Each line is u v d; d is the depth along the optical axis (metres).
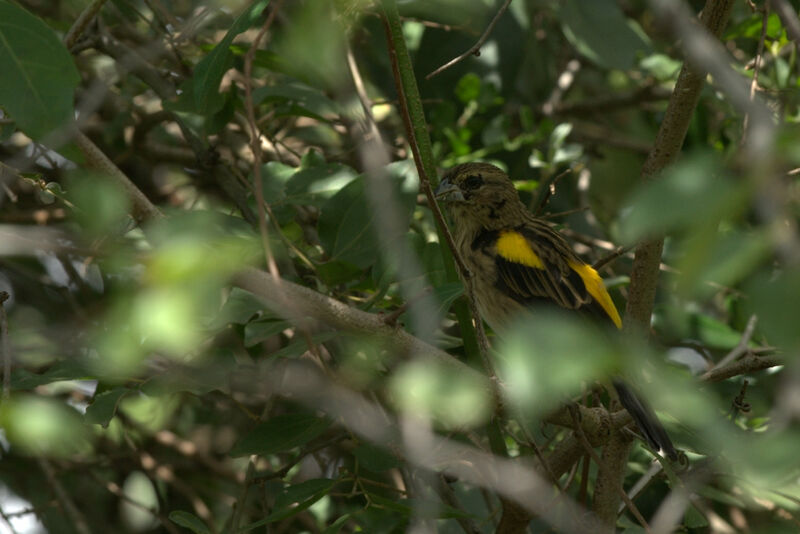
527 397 3.32
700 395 3.95
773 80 11.69
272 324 8.58
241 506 9.23
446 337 9.70
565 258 10.98
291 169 10.34
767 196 2.78
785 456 3.44
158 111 12.91
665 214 2.79
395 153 13.37
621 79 16.56
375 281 8.66
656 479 9.88
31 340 8.70
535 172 14.31
